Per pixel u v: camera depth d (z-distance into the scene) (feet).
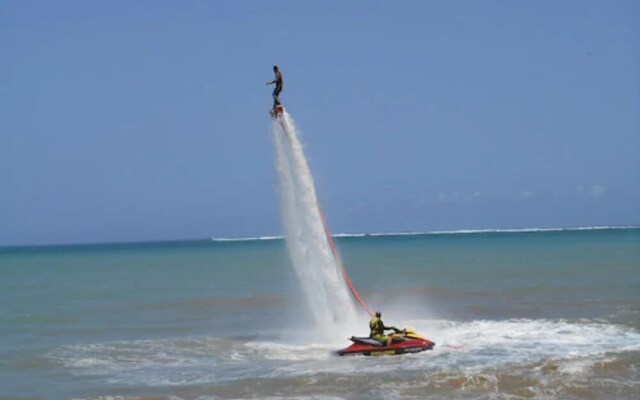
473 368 101.45
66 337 142.61
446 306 178.50
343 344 125.18
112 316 176.45
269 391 93.09
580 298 185.37
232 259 506.48
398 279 265.75
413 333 118.93
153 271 374.43
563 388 90.68
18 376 106.32
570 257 380.17
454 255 459.73
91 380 102.99
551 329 136.36
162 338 138.82
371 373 100.78
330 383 95.86
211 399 89.92
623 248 479.82
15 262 556.92
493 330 136.46
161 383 99.86
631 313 155.94
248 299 209.67
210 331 147.64
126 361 116.57
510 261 363.97
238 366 109.81
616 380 94.07
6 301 217.56
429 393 89.92
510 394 88.74
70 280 317.42
